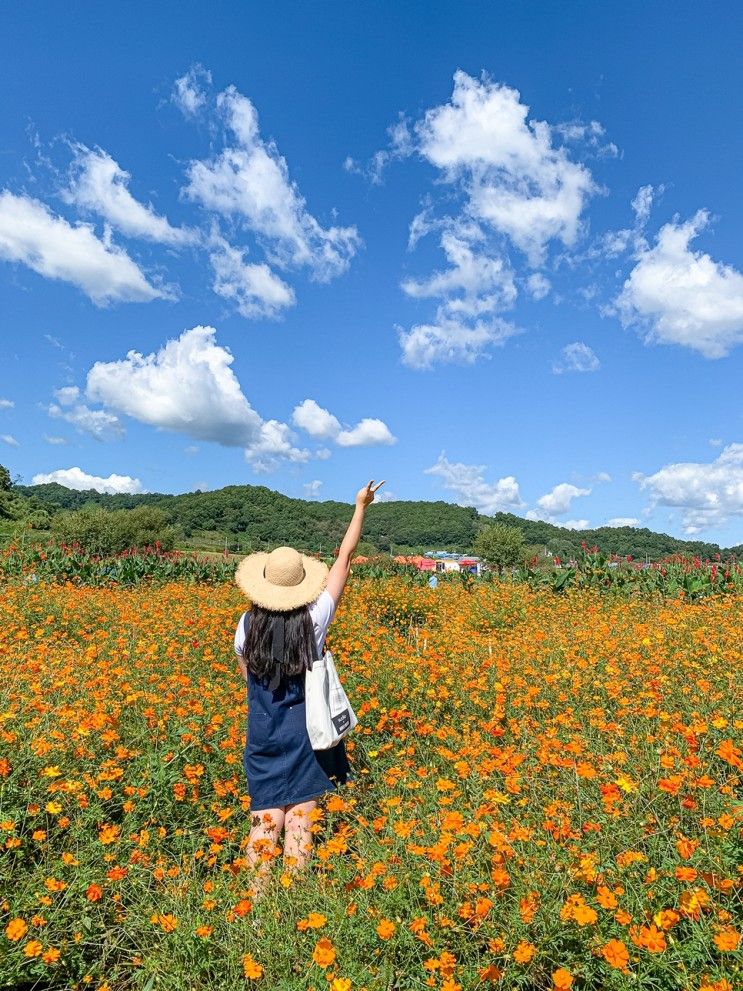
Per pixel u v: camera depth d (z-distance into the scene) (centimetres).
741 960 202
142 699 450
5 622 878
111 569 1653
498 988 208
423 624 1177
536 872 239
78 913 258
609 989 206
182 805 356
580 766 320
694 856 245
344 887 254
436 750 410
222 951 241
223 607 1027
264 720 315
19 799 318
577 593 1333
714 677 513
